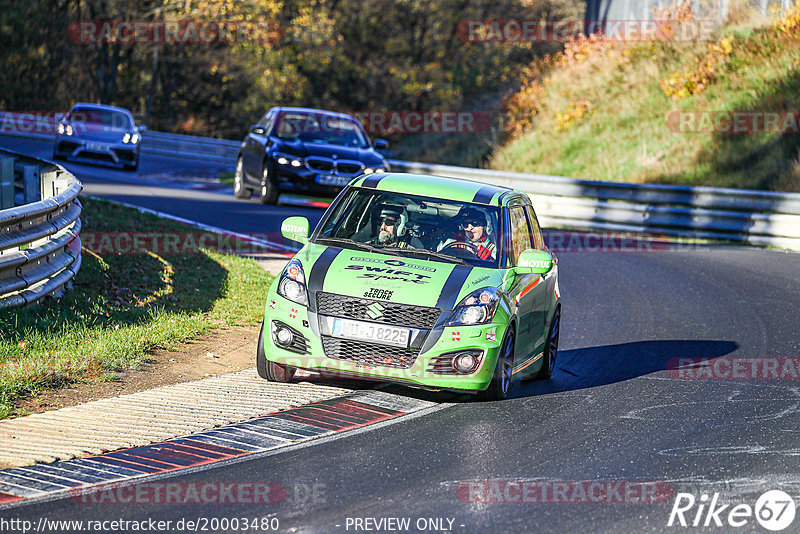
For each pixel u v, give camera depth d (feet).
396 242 103.50
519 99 426.10
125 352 105.40
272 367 100.58
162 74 573.33
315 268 98.12
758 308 163.73
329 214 108.06
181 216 223.51
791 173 297.12
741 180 310.04
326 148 257.55
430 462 78.33
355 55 580.30
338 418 90.02
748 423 96.17
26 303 115.24
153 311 126.82
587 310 159.84
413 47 593.42
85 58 561.43
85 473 71.92
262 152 260.62
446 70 581.94
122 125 331.98
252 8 517.96
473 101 527.40
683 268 207.41
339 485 71.61
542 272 102.58
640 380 114.62
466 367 94.22
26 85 555.69
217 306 136.26
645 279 192.24
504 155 394.52
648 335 142.10
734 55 367.45
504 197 110.42
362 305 94.43
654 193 273.33
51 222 124.16
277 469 74.74
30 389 91.40
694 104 357.20
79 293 130.00
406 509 67.21
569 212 283.59
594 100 395.75
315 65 553.64
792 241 246.88
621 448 85.51
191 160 425.69
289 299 96.89
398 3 575.38
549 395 105.70
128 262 156.25
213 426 85.15
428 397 100.53
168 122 572.92
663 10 408.05
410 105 580.30
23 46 548.31
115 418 85.61
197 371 104.99
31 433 80.12
